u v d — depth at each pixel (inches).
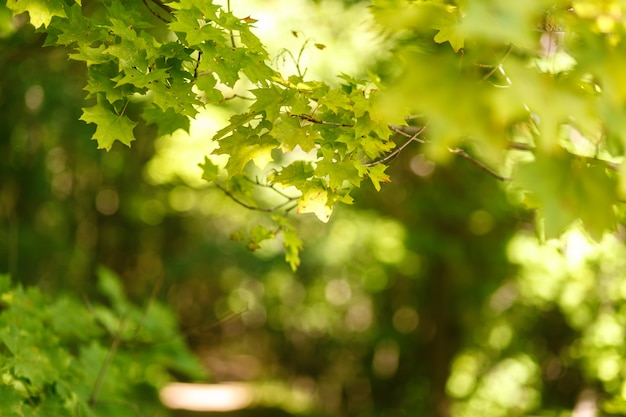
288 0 297.0
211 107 281.9
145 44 92.1
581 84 59.3
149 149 535.5
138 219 631.8
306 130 94.3
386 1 73.4
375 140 98.9
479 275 410.9
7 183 370.0
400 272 484.7
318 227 606.5
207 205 723.4
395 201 385.4
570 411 450.3
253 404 698.2
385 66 237.3
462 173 346.6
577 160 46.8
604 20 50.0
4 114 337.1
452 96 41.6
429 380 461.7
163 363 169.5
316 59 284.5
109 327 156.8
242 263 579.2
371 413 517.3
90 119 90.7
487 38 41.2
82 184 513.7
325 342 700.0
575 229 158.1
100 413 136.9
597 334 337.4
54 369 124.5
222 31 93.4
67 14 98.7
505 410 452.4
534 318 450.9
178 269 582.2
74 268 421.4
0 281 140.0
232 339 913.5
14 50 183.0
